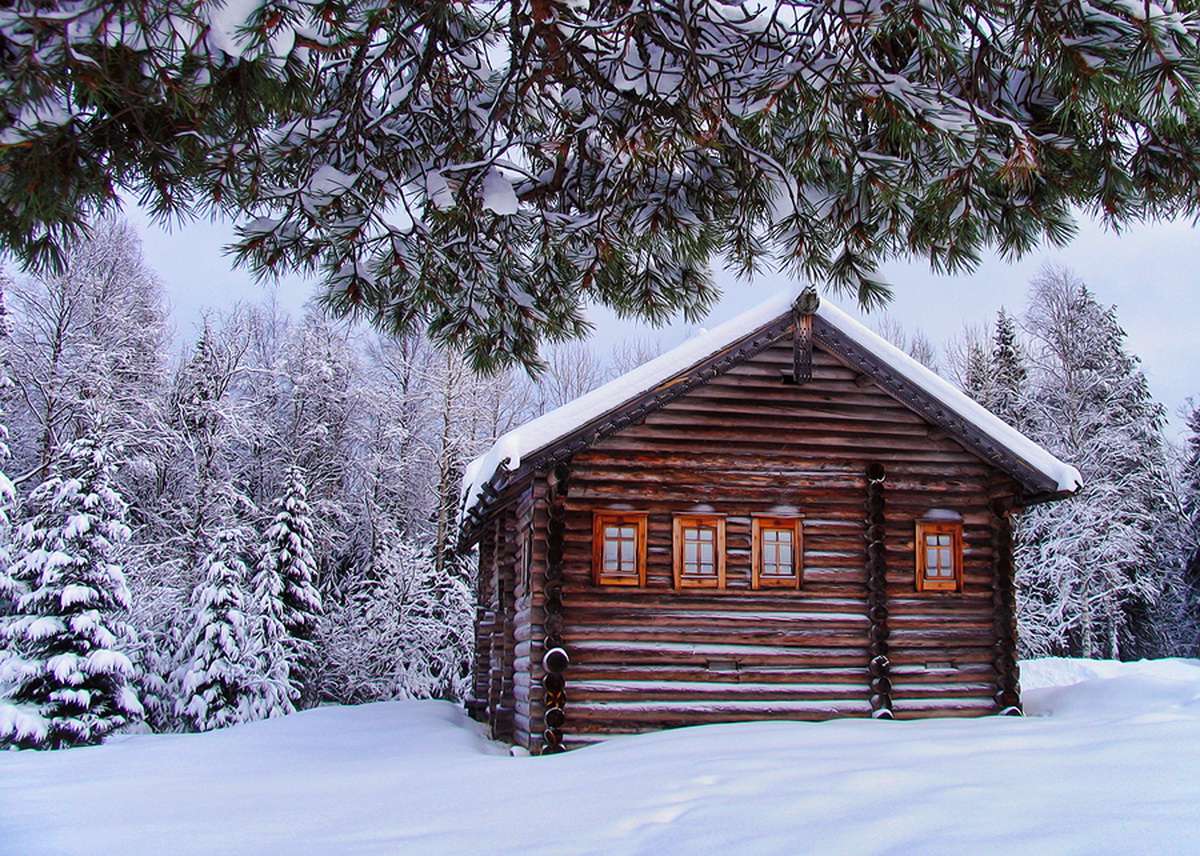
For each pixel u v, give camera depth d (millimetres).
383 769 9078
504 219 6082
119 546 18750
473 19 5730
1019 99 4676
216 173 4797
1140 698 10773
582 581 10320
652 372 10188
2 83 3307
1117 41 3740
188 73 3734
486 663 16062
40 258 4094
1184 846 4047
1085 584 25797
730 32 4980
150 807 7539
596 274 6441
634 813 5637
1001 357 34125
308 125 5016
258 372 30391
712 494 10828
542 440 9641
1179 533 30047
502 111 5469
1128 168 4629
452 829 5680
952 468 11547
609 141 5426
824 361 11453
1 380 22969
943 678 10984
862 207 5406
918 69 4762
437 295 6254
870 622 10844
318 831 6008
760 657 10508
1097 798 5105
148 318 30172
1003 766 6324
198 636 20234
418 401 30578
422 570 25344
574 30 5078
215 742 12891
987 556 11453
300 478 23688
